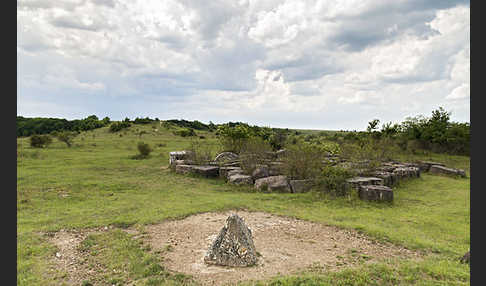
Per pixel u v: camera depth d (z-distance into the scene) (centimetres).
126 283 477
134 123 7494
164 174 1684
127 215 870
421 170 2006
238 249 529
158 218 824
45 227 760
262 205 1007
